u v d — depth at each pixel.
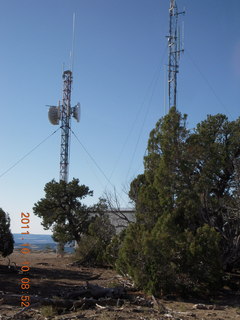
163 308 14.56
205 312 14.56
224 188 24.05
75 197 41.94
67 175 46.72
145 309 14.35
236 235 22.02
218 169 22.69
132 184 27.56
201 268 18.08
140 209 22.92
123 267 21.14
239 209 21.12
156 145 23.91
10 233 26.42
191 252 17.91
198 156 22.45
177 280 17.89
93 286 16.69
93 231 33.12
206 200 22.19
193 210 20.36
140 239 18.94
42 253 49.88
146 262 18.30
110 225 33.19
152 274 17.89
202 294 18.45
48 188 41.72
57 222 41.47
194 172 23.17
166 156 22.05
